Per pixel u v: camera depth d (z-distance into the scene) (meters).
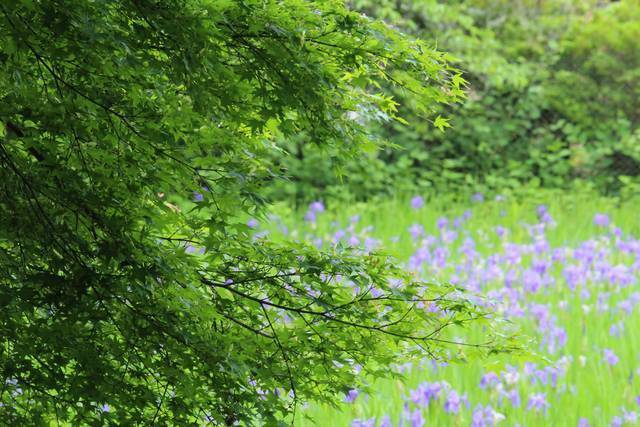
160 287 5.14
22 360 5.38
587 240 17.58
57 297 4.90
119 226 4.92
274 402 5.74
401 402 9.66
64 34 4.52
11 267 5.23
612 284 14.36
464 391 10.15
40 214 4.88
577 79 23.03
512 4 24.28
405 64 5.03
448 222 18.80
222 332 5.80
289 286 5.86
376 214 20.03
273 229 18.22
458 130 22.81
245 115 5.13
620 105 23.02
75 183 4.85
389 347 6.09
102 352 5.40
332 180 21.61
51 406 5.93
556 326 12.36
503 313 12.37
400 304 5.91
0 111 4.80
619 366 10.89
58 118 4.82
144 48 4.71
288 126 5.17
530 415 9.61
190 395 5.35
